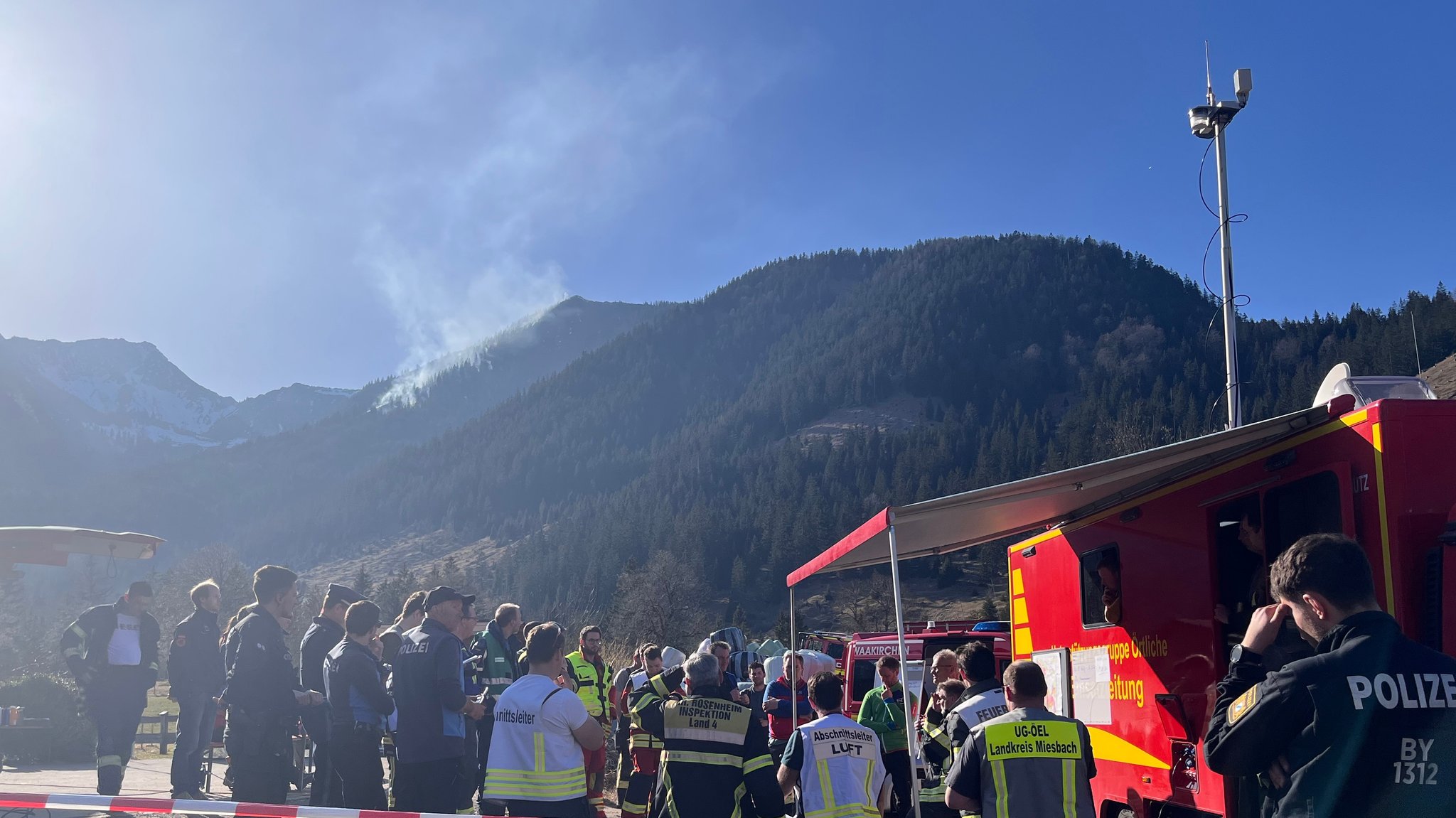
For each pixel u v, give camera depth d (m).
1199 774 6.73
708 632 102.00
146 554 13.40
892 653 12.30
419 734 6.83
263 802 7.60
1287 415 5.88
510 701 6.06
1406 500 5.20
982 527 8.48
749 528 163.25
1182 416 154.00
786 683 11.97
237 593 87.06
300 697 8.02
